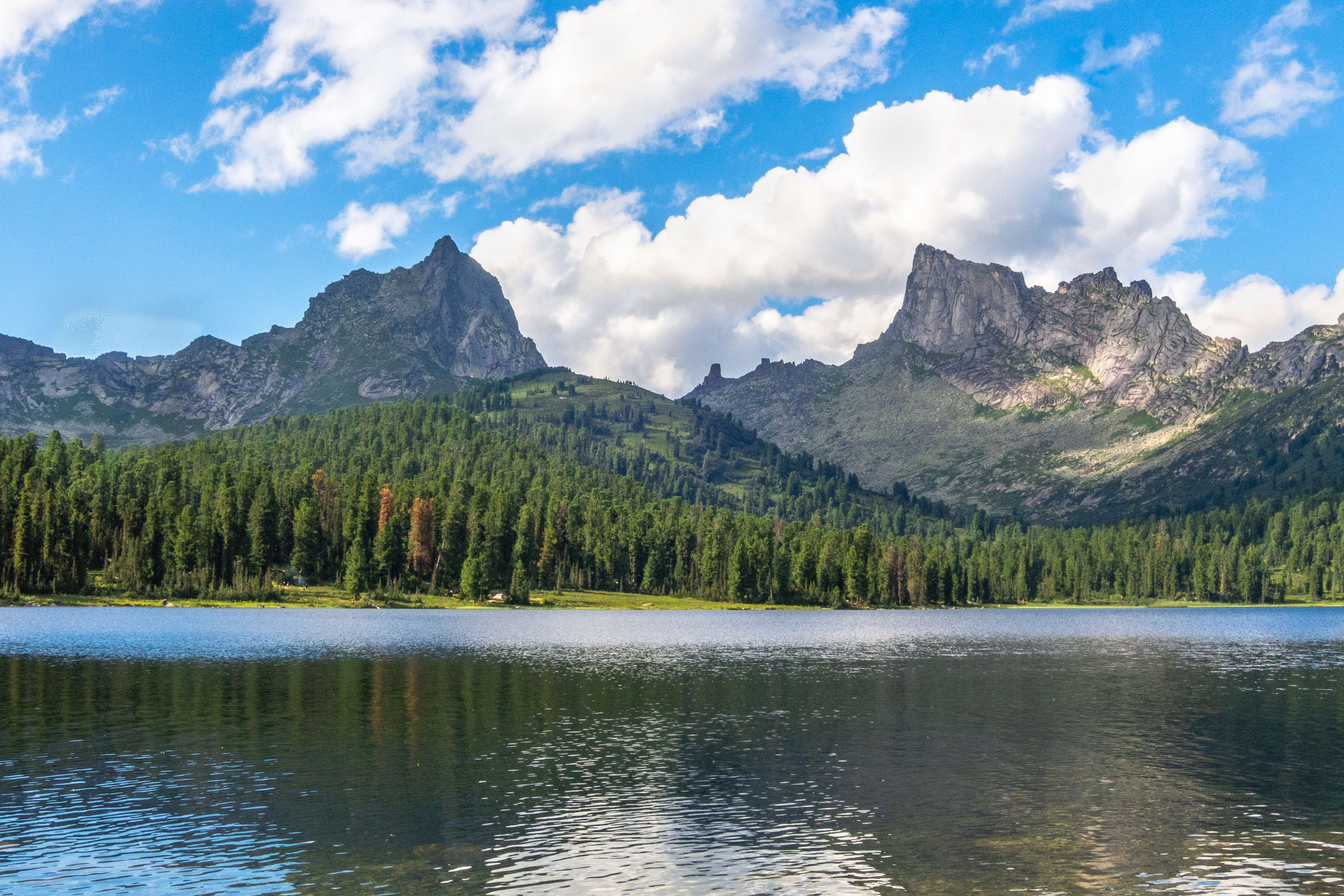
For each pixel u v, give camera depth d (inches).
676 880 1464.1
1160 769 2253.9
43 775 2081.7
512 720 2837.1
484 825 1738.4
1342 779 2158.0
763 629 7593.5
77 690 3321.9
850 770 2218.3
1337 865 1560.0
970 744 2539.4
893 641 6412.4
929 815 1833.2
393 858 1552.7
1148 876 1504.7
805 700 3331.7
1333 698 3499.0
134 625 6412.4
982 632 7559.1
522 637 6146.7
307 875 1472.7
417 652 4889.3
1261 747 2529.5
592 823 1754.4
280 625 6752.0
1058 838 1695.4
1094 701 3368.6
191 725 2687.0
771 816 1814.7
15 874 1466.5
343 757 2284.7
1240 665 4758.9
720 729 2716.5
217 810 1818.4
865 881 1470.2
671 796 1956.2
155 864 1517.0
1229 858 1596.9
